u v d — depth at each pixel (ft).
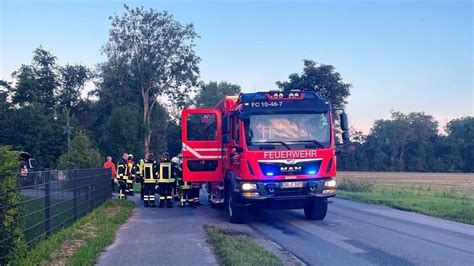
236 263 27.40
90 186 52.54
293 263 29.40
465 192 100.01
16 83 208.64
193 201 65.82
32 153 157.28
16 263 26.43
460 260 30.14
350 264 29.22
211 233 39.47
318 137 45.91
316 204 48.57
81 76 223.71
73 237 36.70
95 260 30.25
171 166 64.23
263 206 46.57
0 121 163.73
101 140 140.05
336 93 151.84
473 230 42.29
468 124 318.86
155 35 189.98
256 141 44.91
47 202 34.73
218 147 56.80
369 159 304.30
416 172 290.56
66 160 92.99
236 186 46.50
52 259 29.73
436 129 315.99
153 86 192.85
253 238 38.91
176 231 42.37
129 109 147.23
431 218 50.83
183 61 191.52
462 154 297.33
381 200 68.03
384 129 307.37
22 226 28.50
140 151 144.15
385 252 32.76
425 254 31.99
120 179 72.43
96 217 47.96
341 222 48.06
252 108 45.32
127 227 45.19
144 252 32.73
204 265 28.66
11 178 26.50
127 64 189.67
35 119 160.15
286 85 153.38
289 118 45.70
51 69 218.38
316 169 45.44
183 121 57.36
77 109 222.89
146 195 65.31
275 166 44.78
